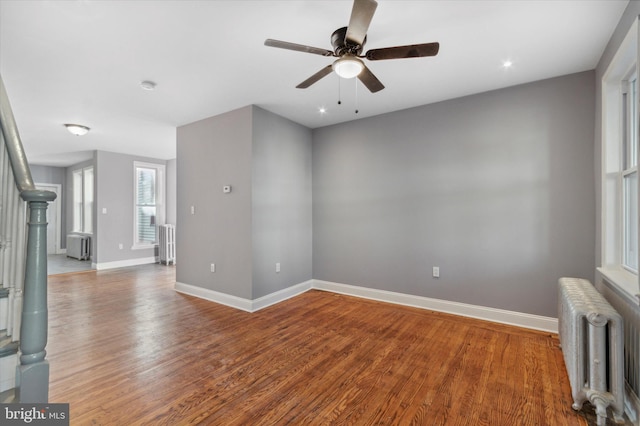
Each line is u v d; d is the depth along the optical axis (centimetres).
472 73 281
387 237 389
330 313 347
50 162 757
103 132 473
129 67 266
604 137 238
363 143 409
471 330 295
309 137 455
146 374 218
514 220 307
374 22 206
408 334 287
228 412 177
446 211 346
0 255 154
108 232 622
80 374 217
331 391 198
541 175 294
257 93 326
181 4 186
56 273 574
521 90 303
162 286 476
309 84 233
